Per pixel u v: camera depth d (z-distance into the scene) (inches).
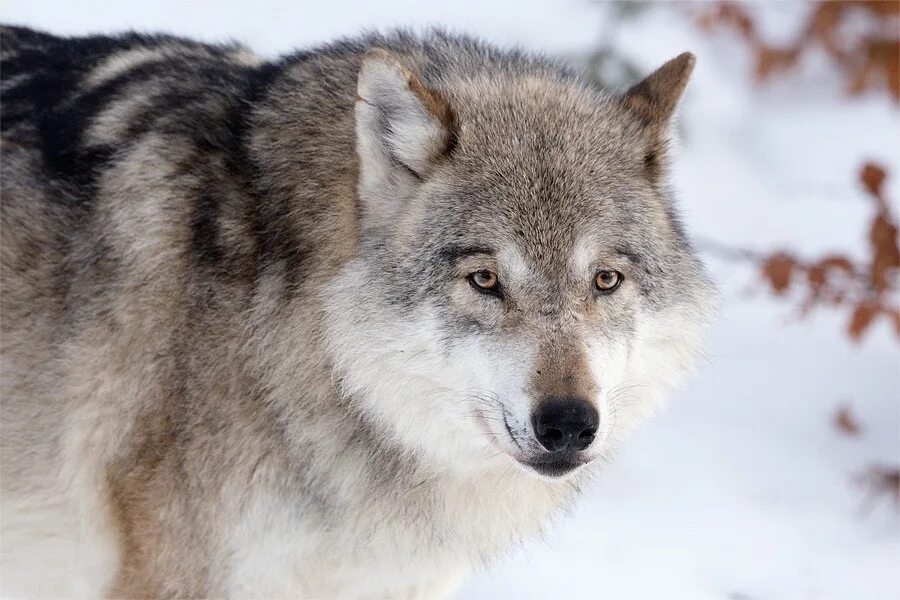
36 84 420.5
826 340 831.1
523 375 356.8
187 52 429.7
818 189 965.8
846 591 531.2
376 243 376.5
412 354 372.5
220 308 377.4
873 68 872.3
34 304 393.4
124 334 381.7
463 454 385.4
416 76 378.6
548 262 367.9
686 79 401.7
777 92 1059.9
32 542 403.5
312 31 948.6
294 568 389.7
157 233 384.2
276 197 382.9
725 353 800.9
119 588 392.2
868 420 718.5
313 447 381.7
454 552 405.1
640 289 382.3
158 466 379.2
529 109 394.9
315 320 381.4
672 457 665.0
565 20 1010.1
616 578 527.8
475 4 1048.8
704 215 921.5
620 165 390.6
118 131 401.1
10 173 402.0
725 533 581.9
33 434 394.0
